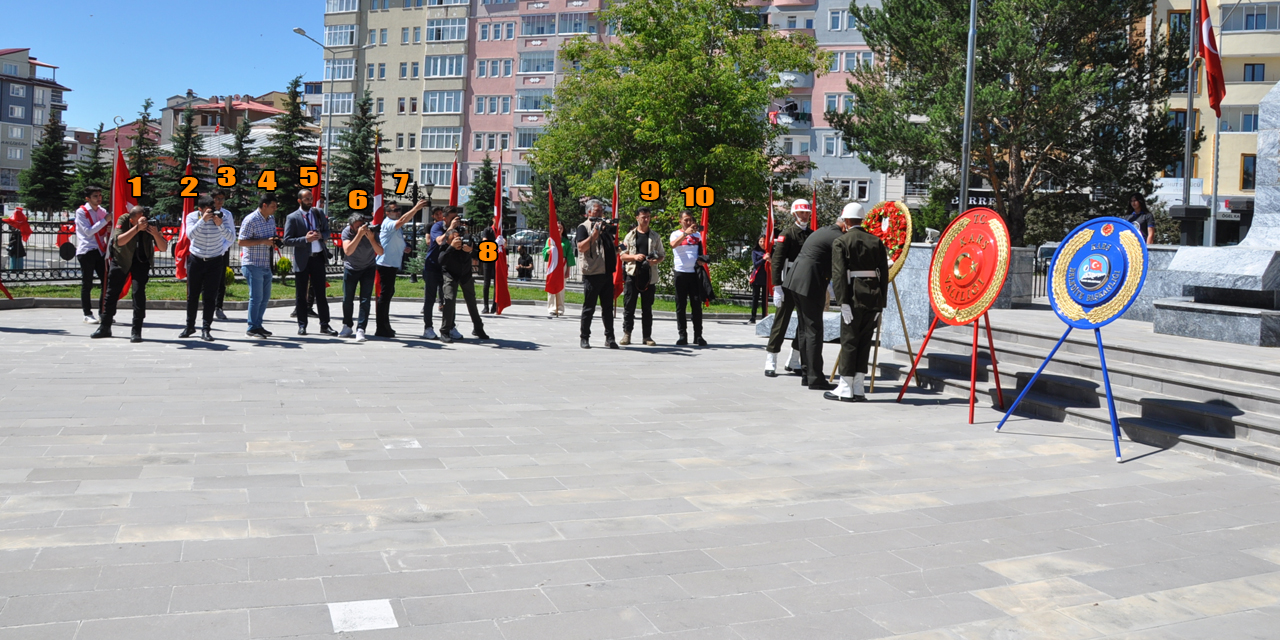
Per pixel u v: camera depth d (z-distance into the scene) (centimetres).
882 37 3550
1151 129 3225
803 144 6781
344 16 8194
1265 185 1134
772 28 3544
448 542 467
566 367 1146
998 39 3100
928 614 399
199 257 1230
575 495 563
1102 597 425
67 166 6981
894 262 995
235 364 1043
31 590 386
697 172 3216
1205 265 1060
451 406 846
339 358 1136
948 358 1044
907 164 3484
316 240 1352
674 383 1045
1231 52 5119
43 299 1638
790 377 1123
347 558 438
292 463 613
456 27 7806
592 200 1387
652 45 3362
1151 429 755
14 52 11350
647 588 417
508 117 7712
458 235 1365
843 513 543
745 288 3247
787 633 375
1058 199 3616
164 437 671
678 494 573
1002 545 494
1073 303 766
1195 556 484
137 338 1191
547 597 402
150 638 346
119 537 454
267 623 363
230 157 5681
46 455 605
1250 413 739
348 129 6788
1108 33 3266
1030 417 869
